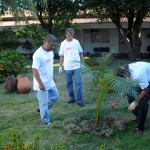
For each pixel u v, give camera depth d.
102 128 4.10
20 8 6.26
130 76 3.81
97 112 4.20
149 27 16.05
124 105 5.47
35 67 4.35
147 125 4.37
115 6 13.18
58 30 15.23
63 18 14.16
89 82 7.77
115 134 4.06
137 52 14.47
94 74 4.06
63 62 5.70
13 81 7.02
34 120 4.80
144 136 4.00
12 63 8.90
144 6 12.86
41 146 3.81
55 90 4.71
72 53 5.43
